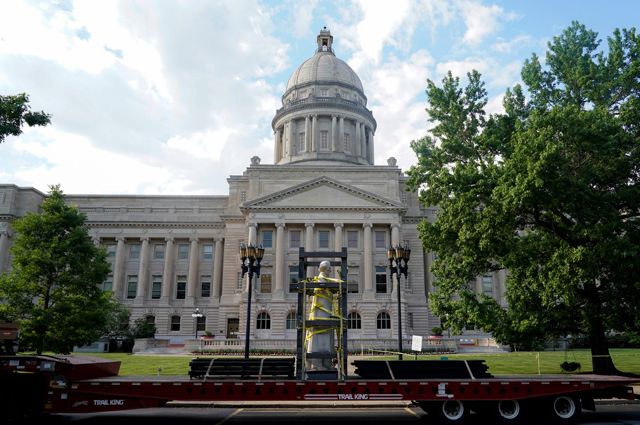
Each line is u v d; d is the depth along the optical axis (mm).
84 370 15039
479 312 25156
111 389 14406
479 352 49094
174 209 74500
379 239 65750
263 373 15242
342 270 16328
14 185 70250
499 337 24578
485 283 68625
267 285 64188
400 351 26469
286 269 64250
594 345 24859
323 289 16188
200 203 75125
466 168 27078
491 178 25844
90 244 39094
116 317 60406
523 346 25875
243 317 61656
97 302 37844
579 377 15836
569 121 23547
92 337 36625
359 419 15883
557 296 22391
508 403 15070
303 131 85250
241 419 16047
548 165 21750
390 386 14531
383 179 69312
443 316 28047
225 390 14406
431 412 15109
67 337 35031
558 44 29594
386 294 63219
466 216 25781
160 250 74000
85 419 16266
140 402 14469
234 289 67375
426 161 30156
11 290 35188
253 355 46312
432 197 29453
